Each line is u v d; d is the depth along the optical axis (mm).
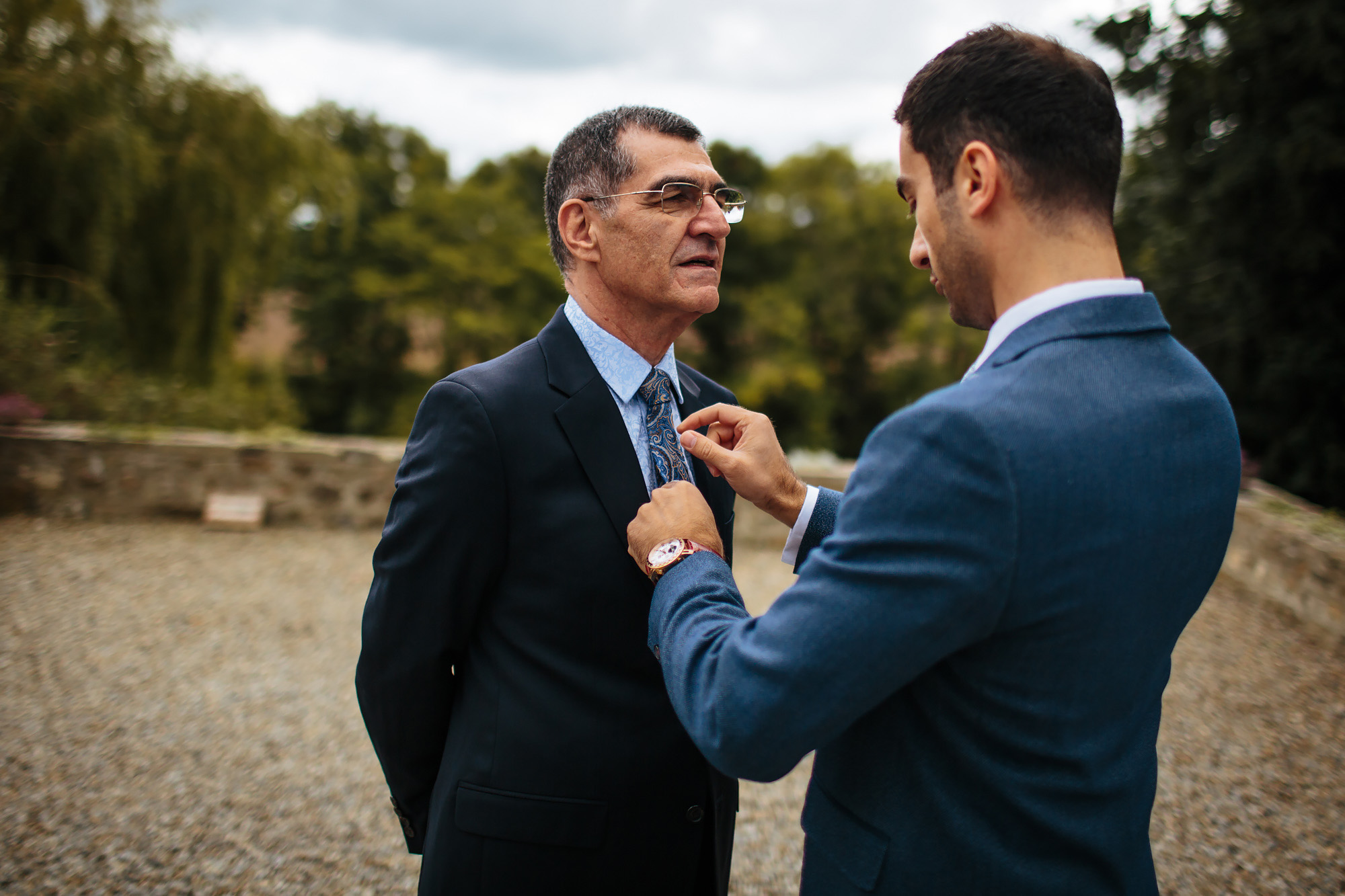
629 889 1210
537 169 31391
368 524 6539
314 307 24312
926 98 906
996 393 784
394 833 2666
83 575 5090
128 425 6836
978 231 880
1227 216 7930
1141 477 788
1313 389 7734
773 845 2721
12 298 7895
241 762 3068
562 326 1321
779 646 795
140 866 2400
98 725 3266
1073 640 782
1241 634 4891
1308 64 7000
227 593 4984
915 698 873
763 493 1183
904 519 762
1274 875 2611
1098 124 838
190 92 9438
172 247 9344
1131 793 853
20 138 7852
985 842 829
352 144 27203
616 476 1224
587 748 1187
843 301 30344
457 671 1321
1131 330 849
